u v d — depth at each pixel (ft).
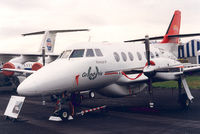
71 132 23.03
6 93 68.80
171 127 24.35
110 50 35.14
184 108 36.14
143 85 40.83
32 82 26.63
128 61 37.22
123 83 35.88
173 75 35.58
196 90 64.13
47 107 40.27
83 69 30.07
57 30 85.20
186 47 108.78
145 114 32.30
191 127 24.23
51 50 86.02
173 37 53.21
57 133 22.72
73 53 31.04
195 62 116.37
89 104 42.91
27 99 52.70
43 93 26.89
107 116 31.32
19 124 27.04
